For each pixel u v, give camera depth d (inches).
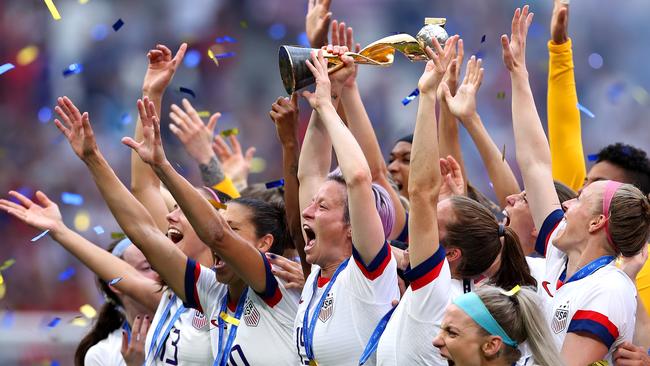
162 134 1652.3
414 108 1748.3
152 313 761.0
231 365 640.4
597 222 564.4
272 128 1818.4
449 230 580.7
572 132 735.1
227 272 647.1
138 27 1897.1
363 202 569.9
